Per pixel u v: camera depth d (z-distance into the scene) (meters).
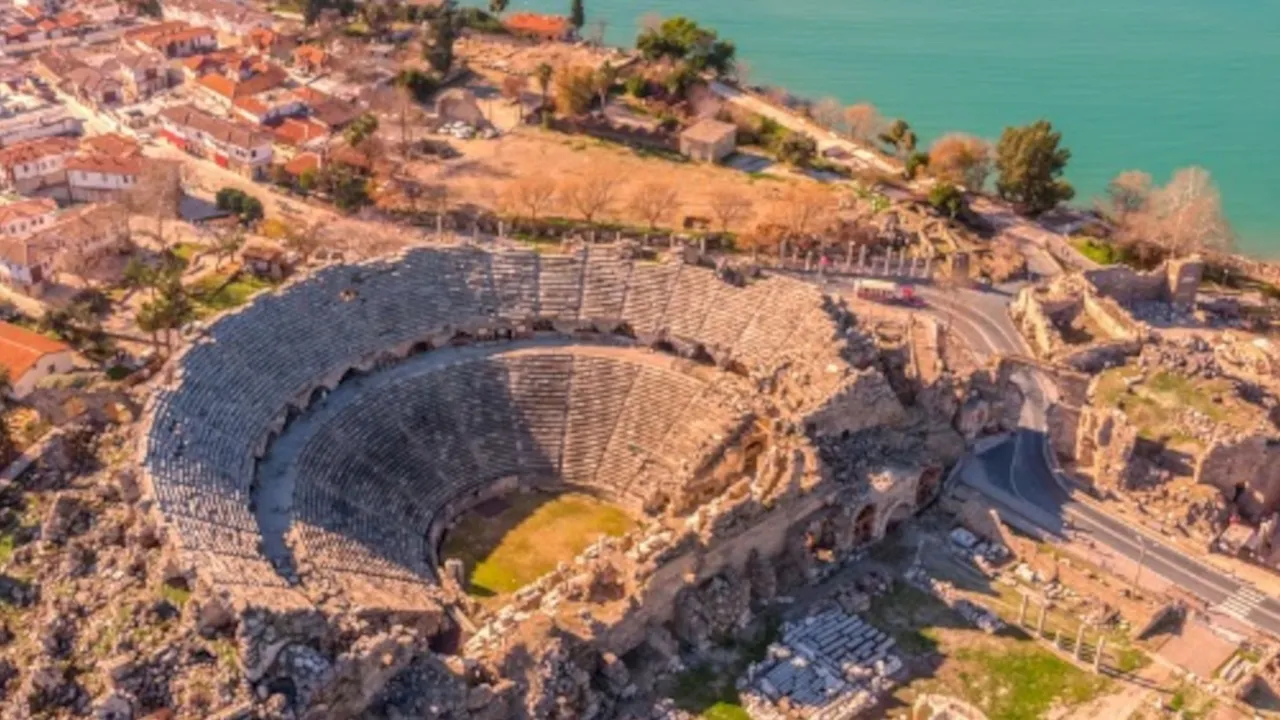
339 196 186.88
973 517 117.50
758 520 106.19
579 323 132.50
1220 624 107.25
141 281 157.88
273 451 111.50
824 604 107.81
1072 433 129.62
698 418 121.56
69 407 115.94
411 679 87.75
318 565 97.56
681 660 100.94
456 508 118.75
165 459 98.06
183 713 80.06
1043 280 173.25
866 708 97.38
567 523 118.38
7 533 96.94
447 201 190.38
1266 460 120.06
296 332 120.62
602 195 187.38
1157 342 145.88
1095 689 100.00
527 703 90.75
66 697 82.44
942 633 105.50
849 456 116.50
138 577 90.06
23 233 172.75
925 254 178.12
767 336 126.69
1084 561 114.31
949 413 125.06
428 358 127.62
